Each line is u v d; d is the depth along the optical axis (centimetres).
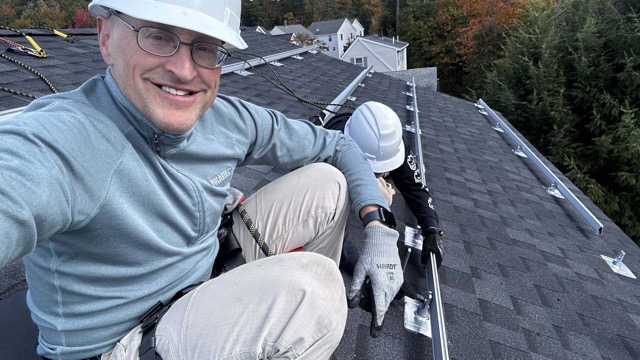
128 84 97
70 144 83
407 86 1076
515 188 505
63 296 98
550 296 278
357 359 168
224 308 98
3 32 471
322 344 98
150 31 94
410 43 3425
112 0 93
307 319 94
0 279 161
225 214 155
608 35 1167
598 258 370
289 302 95
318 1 5900
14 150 75
